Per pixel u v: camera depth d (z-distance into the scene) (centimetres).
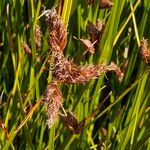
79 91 40
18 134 47
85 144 44
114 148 46
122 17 45
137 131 43
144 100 42
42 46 40
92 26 37
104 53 39
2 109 49
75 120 36
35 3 42
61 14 33
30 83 41
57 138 44
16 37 44
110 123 46
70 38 43
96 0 41
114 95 47
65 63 29
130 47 50
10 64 50
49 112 29
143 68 41
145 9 43
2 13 49
